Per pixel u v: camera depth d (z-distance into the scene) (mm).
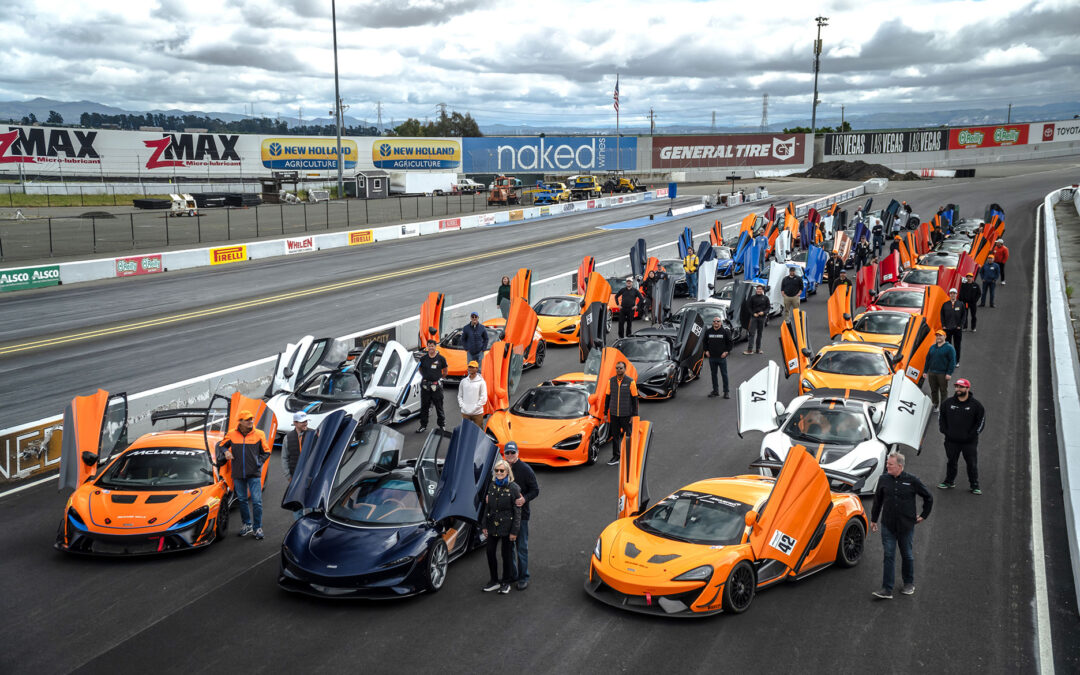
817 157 103750
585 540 9867
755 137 101188
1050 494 10945
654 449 13477
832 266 28922
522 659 6973
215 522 9867
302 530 8695
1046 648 7016
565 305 23844
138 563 9336
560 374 19328
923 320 15695
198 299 29219
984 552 9141
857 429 11445
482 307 25891
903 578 8125
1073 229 44812
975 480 11008
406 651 7152
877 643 7125
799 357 15562
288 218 59438
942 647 7047
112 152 74500
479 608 8055
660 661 6875
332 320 25422
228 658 7055
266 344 22047
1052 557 8969
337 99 59969
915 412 11719
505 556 8320
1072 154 114875
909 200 66375
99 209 66188
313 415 13891
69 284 32250
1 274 30078
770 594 8195
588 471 12789
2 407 16219
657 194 78500
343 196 78438
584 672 6715
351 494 9266
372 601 8305
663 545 7984
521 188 84062
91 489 10047
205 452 10742
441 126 141375
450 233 52812
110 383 18000
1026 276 31891
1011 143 111250
